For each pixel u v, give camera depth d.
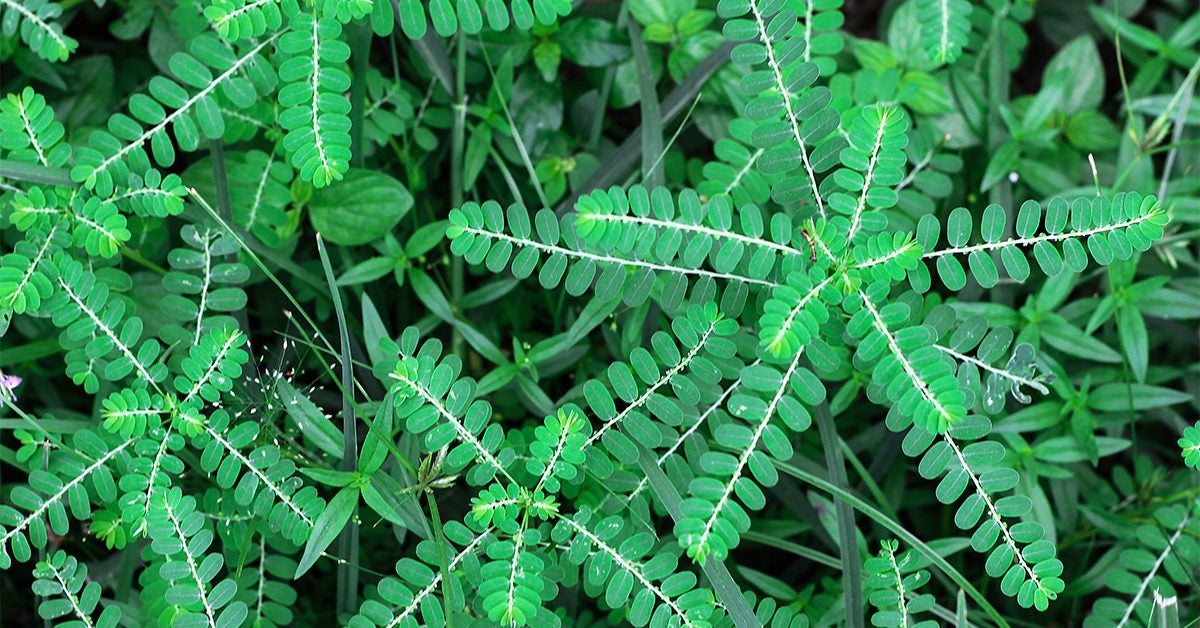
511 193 0.81
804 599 0.73
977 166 0.83
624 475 0.68
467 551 0.65
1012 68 0.83
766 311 0.61
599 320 0.72
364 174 0.74
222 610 0.66
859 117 0.64
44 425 0.68
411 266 0.76
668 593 0.63
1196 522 0.73
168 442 0.66
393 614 0.65
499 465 0.65
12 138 0.67
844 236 0.64
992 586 0.79
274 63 0.74
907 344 0.61
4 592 0.79
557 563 0.67
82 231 0.67
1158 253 0.80
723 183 0.73
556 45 0.80
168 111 0.79
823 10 0.70
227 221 0.70
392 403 0.67
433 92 0.79
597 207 0.63
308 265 0.78
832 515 0.74
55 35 0.71
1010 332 0.64
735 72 0.79
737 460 0.61
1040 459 0.77
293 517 0.66
